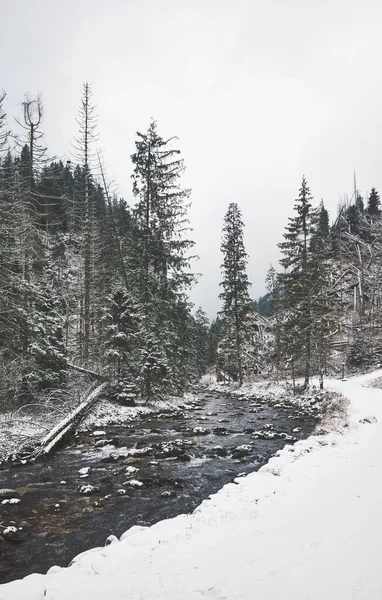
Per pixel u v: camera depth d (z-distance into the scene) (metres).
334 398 24.53
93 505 9.44
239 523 6.71
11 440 14.47
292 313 34.84
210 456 14.11
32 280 19.95
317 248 34.94
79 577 5.27
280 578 4.66
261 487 8.77
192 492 10.41
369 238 58.56
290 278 36.47
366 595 4.16
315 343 32.81
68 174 63.56
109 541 6.88
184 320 31.95
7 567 6.66
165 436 17.56
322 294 32.59
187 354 33.88
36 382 18.73
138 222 29.31
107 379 24.78
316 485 8.58
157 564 5.38
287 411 26.67
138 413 22.66
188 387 39.41
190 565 5.25
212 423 21.34
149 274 28.95
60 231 40.06
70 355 25.95
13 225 16.58
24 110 26.70
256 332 52.84
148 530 6.87
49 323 20.25
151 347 25.27
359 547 5.35
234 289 41.22
